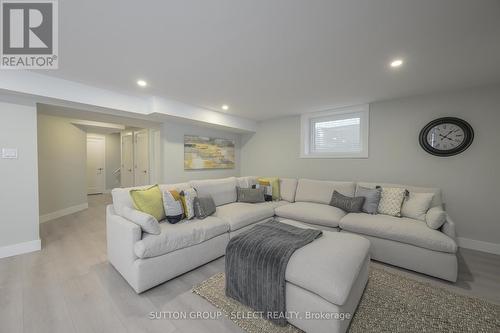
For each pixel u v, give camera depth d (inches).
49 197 157.6
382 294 70.4
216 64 83.4
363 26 59.9
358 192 120.2
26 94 91.8
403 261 87.1
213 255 93.7
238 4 51.2
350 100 131.6
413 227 87.3
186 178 169.8
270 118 186.2
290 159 177.6
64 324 57.2
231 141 204.4
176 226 85.5
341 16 55.7
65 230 132.5
